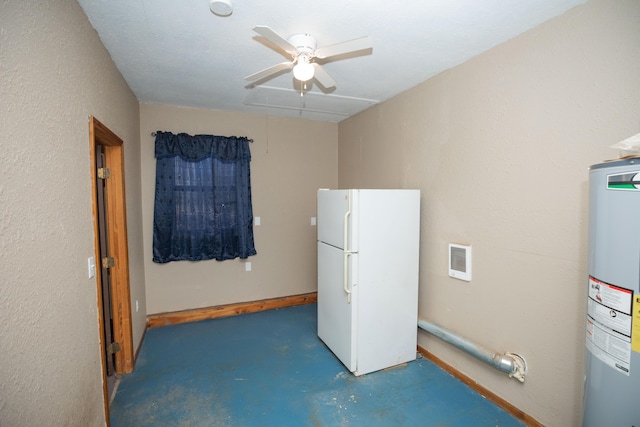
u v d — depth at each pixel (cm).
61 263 133
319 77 226
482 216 226
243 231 380
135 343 281
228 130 380
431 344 278
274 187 407
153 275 354
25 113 108
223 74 264
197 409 211
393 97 320
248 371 259
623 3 149
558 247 180
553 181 181
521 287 201
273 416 206
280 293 417
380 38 202
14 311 100
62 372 131
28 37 111
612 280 113
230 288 389
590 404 124
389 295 261
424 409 213
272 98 330
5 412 95
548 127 183
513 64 201
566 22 172
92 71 181
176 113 356
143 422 198
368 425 198
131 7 166
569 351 177
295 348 299
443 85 257
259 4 165
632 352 107
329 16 177
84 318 155
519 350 203
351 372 258
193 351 292
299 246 425
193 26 187
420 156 284
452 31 193
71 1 150
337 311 270
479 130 226
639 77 145
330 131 436
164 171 346
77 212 151
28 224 109
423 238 282
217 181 368
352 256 246
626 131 150
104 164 245
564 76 174
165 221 348
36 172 115
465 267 238
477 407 216
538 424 192
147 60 234
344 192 252
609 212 114
